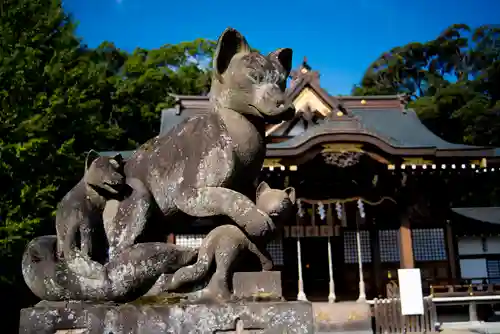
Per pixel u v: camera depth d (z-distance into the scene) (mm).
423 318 13672
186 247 2881
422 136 19922
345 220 15562
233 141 2980
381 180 15891
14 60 12336
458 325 14977
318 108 19406
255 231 2744
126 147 25328
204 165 2934
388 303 13555
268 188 3004
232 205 2781
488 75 32906
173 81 30328
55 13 14195
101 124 18844
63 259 2842
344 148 14883
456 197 27109
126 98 27641
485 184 26438
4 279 11375
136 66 28938
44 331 2650
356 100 22312
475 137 30109
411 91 41250
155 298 2770
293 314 2625
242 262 2918
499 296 15008
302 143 14695
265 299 2738
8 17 13062
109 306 2676
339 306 13336
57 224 2934
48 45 14414
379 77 43062
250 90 3012
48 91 13648
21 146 11352
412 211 16359
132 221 2877
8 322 12461
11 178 11836
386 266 17078
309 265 17703
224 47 3141
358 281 17422
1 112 11938
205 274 2758
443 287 15336
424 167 15227
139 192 2951
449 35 40125
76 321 2658
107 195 2961
